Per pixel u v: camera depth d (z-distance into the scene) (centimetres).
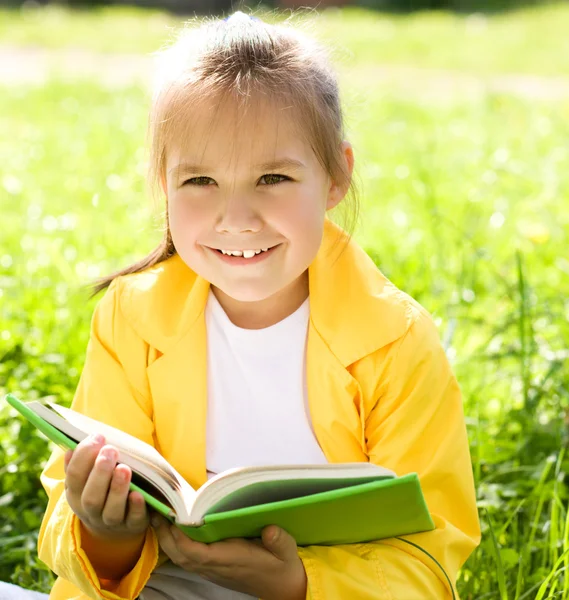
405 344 282
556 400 445
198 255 277
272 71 273
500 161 799
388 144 969
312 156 274
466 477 283
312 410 285
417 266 590
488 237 670
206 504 233
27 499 400
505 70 1515
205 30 288
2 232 675
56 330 493
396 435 281
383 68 1536
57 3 2334
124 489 235
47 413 246
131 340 296
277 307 291
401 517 242
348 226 313
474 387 465
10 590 308
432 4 2319
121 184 824
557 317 491
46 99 1266
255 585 253
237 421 290
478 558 335
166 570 280
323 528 246
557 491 372
